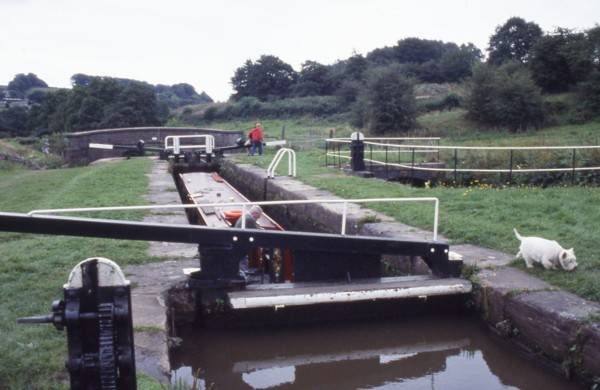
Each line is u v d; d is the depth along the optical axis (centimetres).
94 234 563
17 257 780
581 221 890
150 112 4425
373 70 4181
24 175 2223
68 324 284
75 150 3022
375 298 647
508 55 6212
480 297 656
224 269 653
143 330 536
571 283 612
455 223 895
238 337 654
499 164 1593
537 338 564
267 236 646
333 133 3672
